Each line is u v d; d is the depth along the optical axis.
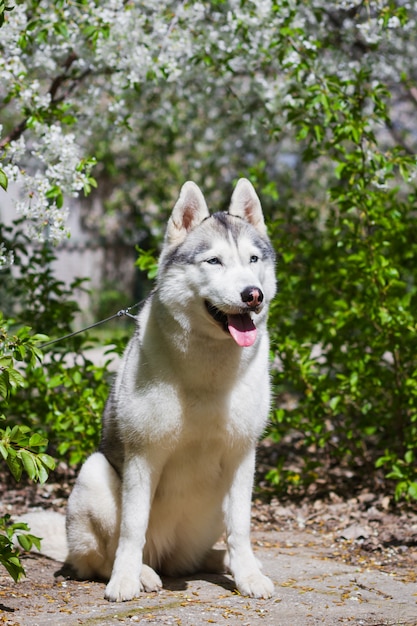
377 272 6.45
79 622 3.79
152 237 14.94
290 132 11.99
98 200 20.62
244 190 4.59
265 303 4.32
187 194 4.37
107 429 4.68
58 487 7.02
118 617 3.87
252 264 4.20
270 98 7.48
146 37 6.57
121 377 4.54
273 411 6.86
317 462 6.86
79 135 7.46
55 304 7.39
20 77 5.87
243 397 4.24
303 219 9.23
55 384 6.60
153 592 4.34
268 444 8.84
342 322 6.69
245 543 4.39
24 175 5.30
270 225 7.40
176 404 4.18
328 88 6.68
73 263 20.81
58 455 7.33
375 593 4.41
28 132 6.51
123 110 8.05
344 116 6.86
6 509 6.31
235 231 4.21
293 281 7.35
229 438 4.29
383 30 7.09
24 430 3.97
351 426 7.77
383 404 7.01
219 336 4.09
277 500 6.86
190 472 4.40
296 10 6.90
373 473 6.97
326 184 13.98
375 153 6.59
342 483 7.15
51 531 5.11
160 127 12.46
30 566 4.93
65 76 7.12
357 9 7.83
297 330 7.32
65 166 5.53
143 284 21.72
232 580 4.66
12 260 5.32
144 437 4.23
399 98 11.49
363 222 6.94
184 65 7.66
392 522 6.02
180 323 4.14
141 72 6.61
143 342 4.32
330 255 7.43
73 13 6.43
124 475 4.33
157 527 4.58
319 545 5.61
